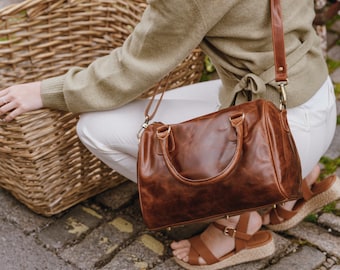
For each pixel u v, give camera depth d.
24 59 1.93
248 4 1.44
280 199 1.44
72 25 2.00
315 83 1.60
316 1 2.71
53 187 1.98
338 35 3.08
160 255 1.92
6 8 1.77
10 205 2.14
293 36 1.53
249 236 1.80
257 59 1.51
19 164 1.90
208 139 1.48
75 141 1.93
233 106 1.51
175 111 1.74
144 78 1.56
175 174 1.47
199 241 1.84
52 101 1.73
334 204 2.08
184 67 2.19
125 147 1.72
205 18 1.43
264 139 1.43
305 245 1.94
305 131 1.63
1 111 1.74
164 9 1.44
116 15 2.09
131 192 2.19
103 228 2.03
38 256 1.92
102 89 1.65
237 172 1.43
